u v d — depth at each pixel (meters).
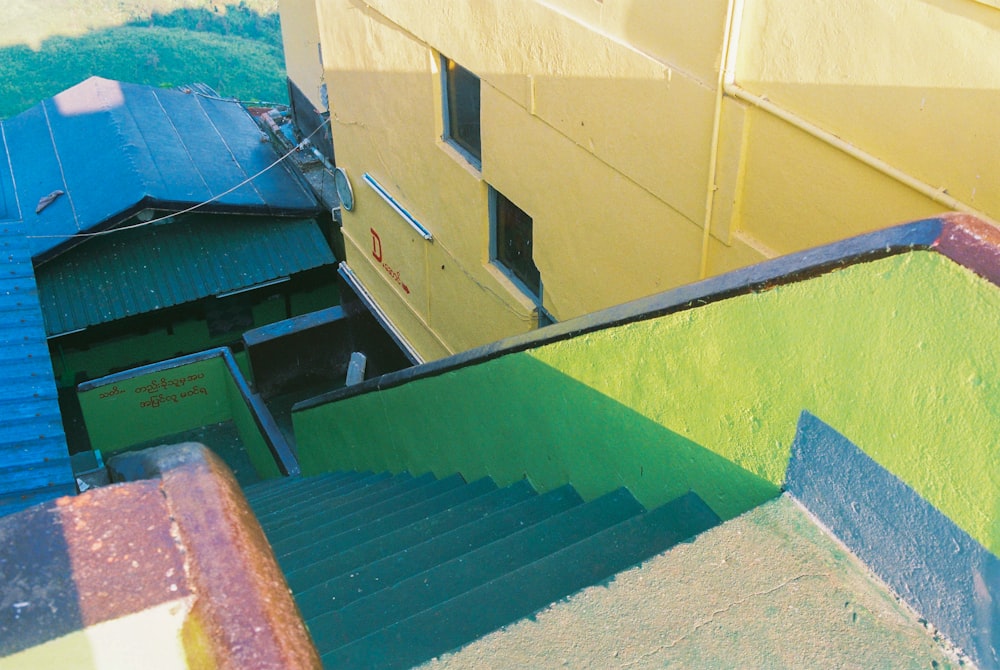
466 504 4.14
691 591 2.31
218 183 16.20
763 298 2.47
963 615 2.14
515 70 7.03
